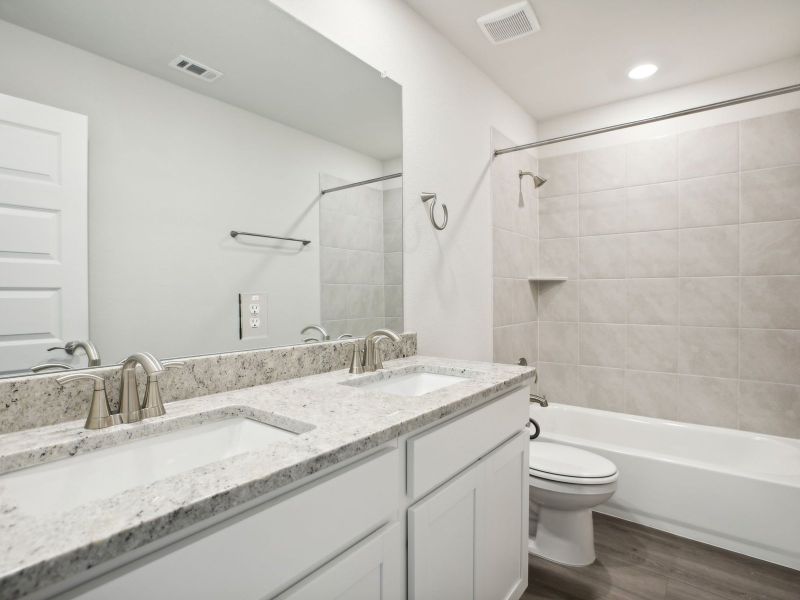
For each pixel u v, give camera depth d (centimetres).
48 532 49
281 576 68
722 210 250
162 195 110
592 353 293
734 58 232
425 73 198
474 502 122
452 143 218
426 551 101
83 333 96
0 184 85
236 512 63
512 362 275
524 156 293
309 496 72
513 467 146
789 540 179
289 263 142
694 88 259
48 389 89
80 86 96
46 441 79
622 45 219
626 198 280
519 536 152
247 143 130
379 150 175
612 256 285
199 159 118
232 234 126
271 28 135
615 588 170
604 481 176
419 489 99
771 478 185
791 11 192
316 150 150
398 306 185
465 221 229
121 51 103
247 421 102
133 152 105
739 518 190
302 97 145
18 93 88
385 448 92
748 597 164
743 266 245
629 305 279
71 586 48
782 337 236
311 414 95
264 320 134
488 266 250
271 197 137
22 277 88
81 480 79
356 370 146
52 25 92
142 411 92
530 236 301
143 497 57
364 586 85
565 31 207
